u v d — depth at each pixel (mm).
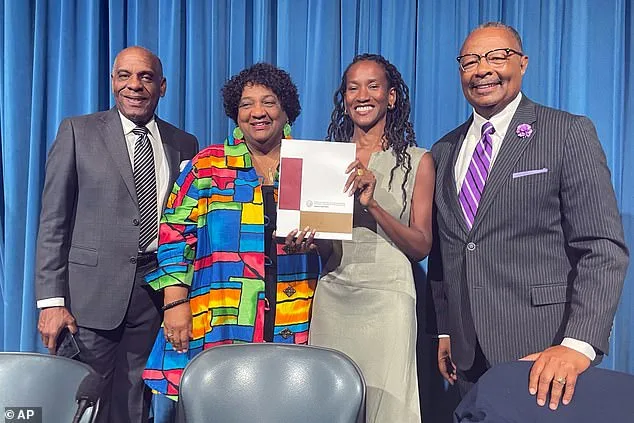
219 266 1937
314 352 1619
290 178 1826
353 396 1560
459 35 2598
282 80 2008
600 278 1624
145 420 2291
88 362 2188
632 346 2553
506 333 1775
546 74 2578
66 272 2189
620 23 2523
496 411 1384
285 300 1973
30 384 1525
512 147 1787
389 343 1870
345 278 1934
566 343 1586
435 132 2621
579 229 1690
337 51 2641
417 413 1882
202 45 2686
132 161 2215
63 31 2691
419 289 2596
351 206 1814
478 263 1804
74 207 2234
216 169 1985
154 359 1997
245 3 2689
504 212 1771
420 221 1910
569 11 2562
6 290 2746
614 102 2525
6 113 2748
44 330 2123
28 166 2762
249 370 1609
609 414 1357
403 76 2617
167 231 1964
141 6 2701
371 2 2641
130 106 2188
